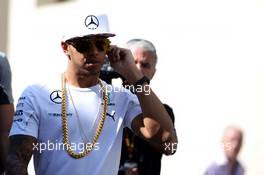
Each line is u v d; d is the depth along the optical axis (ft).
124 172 40.96
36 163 32.37
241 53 69.36
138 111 33.40
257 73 67.92
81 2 85.97
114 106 32.78
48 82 32.27
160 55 77.36
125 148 41.09
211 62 72.13
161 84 77.20
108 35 31.89
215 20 71.82
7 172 31.30
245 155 68.13
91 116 32.22
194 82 73.61
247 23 68.95
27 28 94.63
